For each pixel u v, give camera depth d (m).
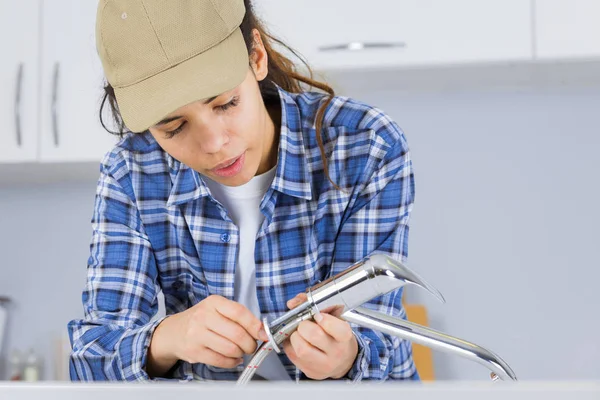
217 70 0.88
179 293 1.22
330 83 1.91
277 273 1.15
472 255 2.34
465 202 2.35
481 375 2.30
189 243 1.17
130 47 0.88
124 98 0.89
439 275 2.35
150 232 1.17
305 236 1.14
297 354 0.85
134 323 1.10
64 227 2.56
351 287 0.75
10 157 2.22
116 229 1.17
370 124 1.15
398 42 2.08
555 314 2.31
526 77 2.25
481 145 2.35
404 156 1.14
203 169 0.95
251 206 1.16
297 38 2.10
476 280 2.34
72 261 2.55
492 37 2.05
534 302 2.32
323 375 0.89
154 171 1.17
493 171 2.35
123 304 1.12
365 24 2.09
